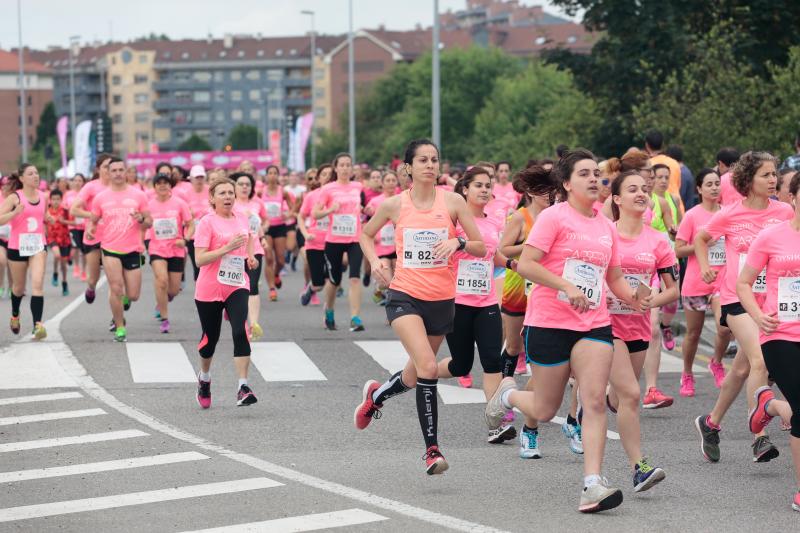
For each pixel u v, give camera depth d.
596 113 39.62
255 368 14.05
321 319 18.92
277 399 12.10
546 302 7.95
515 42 186.12
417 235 8.66
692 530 7.20
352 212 17.30
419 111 115.44
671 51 36.19
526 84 99.00
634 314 8.98
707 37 28.83
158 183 17.23
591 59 39.12
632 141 38.69
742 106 25.61
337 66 185.25
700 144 25.28
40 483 8.54
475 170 10.80
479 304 10.05
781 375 8.05
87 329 17.45
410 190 8.85
